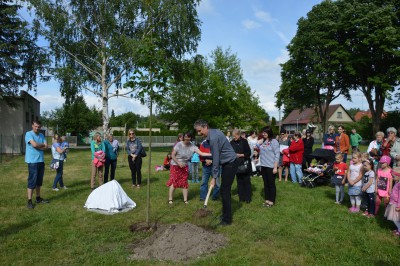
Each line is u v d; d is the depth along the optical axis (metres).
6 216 6.41
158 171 13.64
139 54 5.83
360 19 25.97
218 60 32.31
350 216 6.48
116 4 19.53
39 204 7.46
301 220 6.17
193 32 21.94
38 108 33.50
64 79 19.08
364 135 41.53
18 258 4.43
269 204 7.23
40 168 7.45
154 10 19.47
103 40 20.39
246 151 7.62
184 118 30.36
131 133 9.52
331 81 29.36
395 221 5.48
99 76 21.80
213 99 29.91
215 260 4.27
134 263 4.23
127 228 5.72
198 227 5.23
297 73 32.34
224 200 5.92
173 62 21.23
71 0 19.66
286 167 11.14
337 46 27.94
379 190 6.50
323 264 4.23
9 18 20.88
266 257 4.42
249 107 34.62
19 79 21.00
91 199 7.15
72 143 47.81
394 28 25.17
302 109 37.19
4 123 25.17
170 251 4.52
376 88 28.98
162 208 7.11
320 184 10.26
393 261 4.31
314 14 30.67
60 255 4.54
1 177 11.88
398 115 36.16
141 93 5.68
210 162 7.64
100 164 9.22
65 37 19.55
